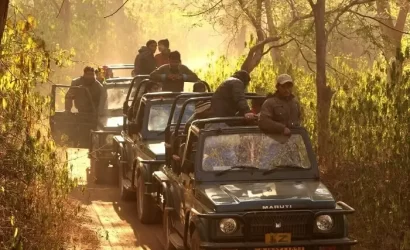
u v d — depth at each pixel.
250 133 14.33
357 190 16.67
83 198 22.23
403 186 16.19
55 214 15.86
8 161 14.30
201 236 12.85
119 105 26.14
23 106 13.94
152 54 28.19
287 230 12.80
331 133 19.75
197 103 17.53
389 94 18.56
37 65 14.55
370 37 23.44
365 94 20.05
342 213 12.86
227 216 12.67
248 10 25.77
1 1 9.77
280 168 14.05
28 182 14.52
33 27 13.68
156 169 18.72
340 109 19.47
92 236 17.22
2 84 13.64
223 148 14.17
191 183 14.18
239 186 13.66
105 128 24.62
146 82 22.41
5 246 12.75
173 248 15.97
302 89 25.78
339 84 24.77
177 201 15.58
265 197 12.99
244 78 16.98
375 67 23.97
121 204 21.62
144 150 19.69
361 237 15.96
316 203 12.91
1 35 9.91
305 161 14.20
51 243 15.04
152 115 20.22
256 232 12.76
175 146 16.06
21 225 14.14
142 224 19.09
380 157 17.81
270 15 26.86
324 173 19.36
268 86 26.33
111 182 24.83
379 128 18.20
